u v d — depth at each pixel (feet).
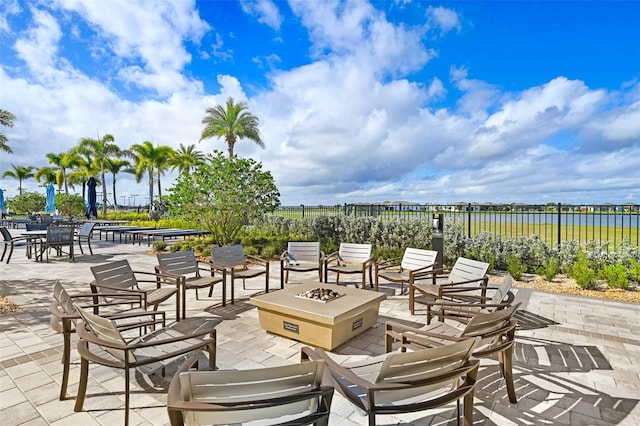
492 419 8.27
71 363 10.99
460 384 7.28
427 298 16.72
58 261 31.12
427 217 32.86
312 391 5.59
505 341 9.43
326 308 12.48
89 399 8.93
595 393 9.43
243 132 71.82
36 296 19.11
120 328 9.39
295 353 12.01
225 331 14.14
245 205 37.17
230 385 5.00
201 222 38.19
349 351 12.26
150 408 8.54
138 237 49.75
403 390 6.32
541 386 9.82
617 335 13.71
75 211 85.46
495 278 23.95
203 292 20.52
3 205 67.10
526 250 25.81
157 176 112.16
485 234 28.30
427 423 8.15
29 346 12.31
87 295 11.55
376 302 14.10
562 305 17.83
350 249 22.25
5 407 8.54
